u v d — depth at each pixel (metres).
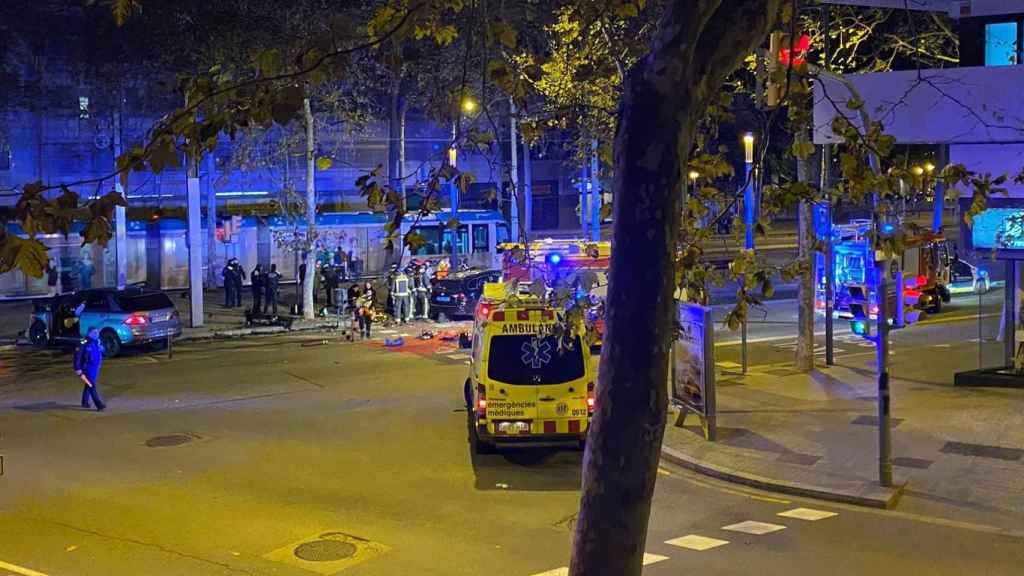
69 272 39.31
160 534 12.51
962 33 19.77
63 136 40.16
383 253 45.91
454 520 12.98
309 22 30.02
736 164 42.19
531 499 13.98
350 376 24.00
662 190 4.90
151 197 41.91
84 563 11.41
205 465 16.08
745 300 7.45
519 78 8.71
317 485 14.82
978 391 19.91
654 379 4.85
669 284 4.91
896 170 7.27
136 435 18.27
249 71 26.77
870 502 13.35
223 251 43.53
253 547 11.95
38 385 23.33
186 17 32.38
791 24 7.02
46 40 38.31
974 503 13.27
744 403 19.64
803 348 22.73
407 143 50.38
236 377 24.05
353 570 11.05
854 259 30.41
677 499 13.92
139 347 28.97
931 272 31.39
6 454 16.91
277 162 40.41
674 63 4.89
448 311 33.62
